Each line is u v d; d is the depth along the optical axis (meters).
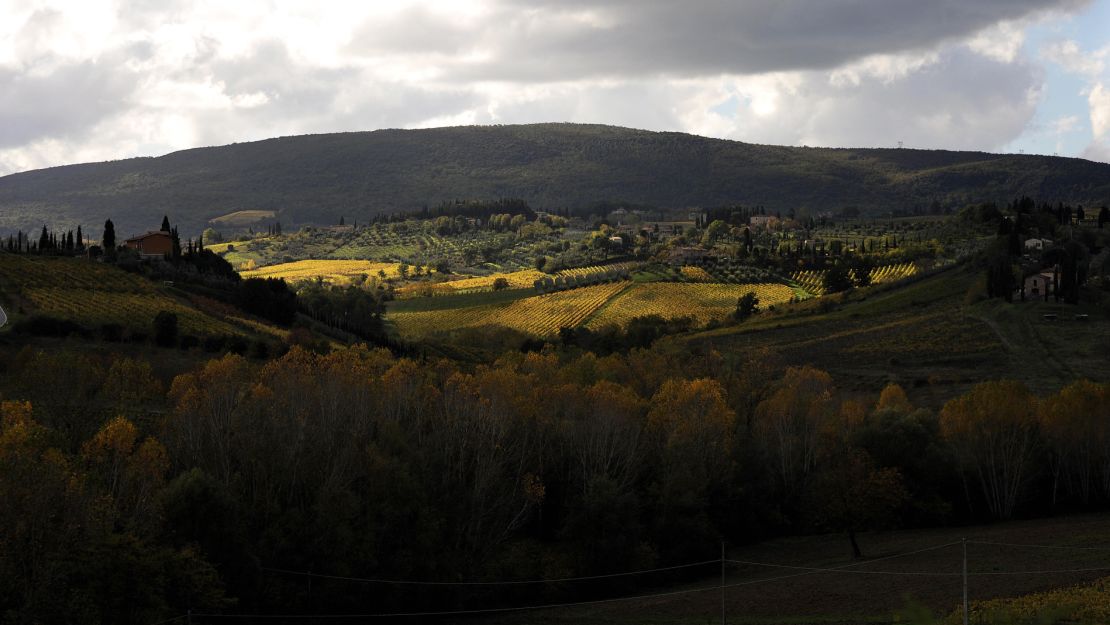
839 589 94.81
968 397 129.50
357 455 102.56
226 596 86.75
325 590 92.31
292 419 103.88
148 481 87.75
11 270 192.25
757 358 184.50
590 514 105.44
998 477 123.81
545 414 125.38
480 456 109.81
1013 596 81.56
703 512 114.38
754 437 132.38
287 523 94.38
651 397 151.25
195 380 119.00
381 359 156.38
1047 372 178.88
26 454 75.94
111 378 119.75
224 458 99.19
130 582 75.06
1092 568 87.94
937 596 86.06
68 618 71.19
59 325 155.38
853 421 136.00
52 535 73.88
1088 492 123.25
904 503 120.25
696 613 92.94
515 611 98.88
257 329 192.12
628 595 104.12
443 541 101.50
